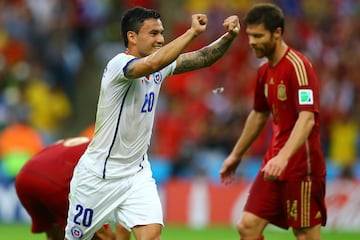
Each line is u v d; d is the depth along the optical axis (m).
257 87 26.00
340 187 45.44
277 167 23.20
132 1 63.97
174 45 20.36
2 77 54.81
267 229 43.22
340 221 45.19
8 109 51.09
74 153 26.23
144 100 22.05
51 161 26.20
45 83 57.81
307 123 23.89
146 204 22.28
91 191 22.56
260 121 26.55
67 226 23.47
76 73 61.06
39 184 26.02
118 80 21.42
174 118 53.03
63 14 62.72
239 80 56.62
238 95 55.78
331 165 48.88
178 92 56.41
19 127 49.81
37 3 62.59
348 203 45.34
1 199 45.94
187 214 46.03
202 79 56.81
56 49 60.22
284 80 24.55
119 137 22.14
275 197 25.34
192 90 56.03
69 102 59.28
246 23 24.81
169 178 49.19
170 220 46.09
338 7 65.06
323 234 42.19
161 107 55.56
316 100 24.30
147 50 21.86
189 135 52.12
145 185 22.53
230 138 51.44
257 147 49.66
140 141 22.41
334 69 59.28
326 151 53.94
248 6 63.12
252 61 58.03
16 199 45.91
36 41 60.47
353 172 49.78
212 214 45.88
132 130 22.14
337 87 57.69
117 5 64.50
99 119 22.25
